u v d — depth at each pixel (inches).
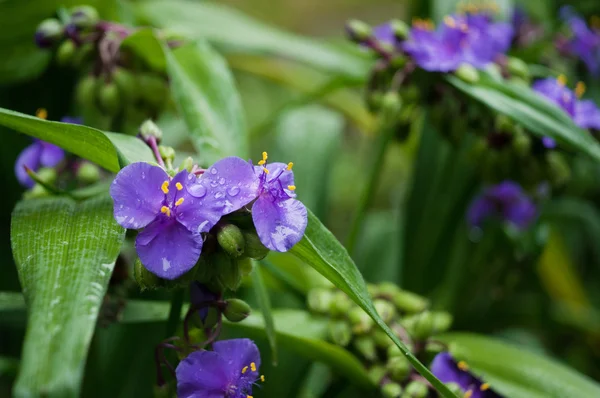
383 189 42.1
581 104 25.4
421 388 22.5
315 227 20.7
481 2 30.7
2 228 27.1
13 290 26.9
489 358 24.8
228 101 24.1
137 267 19.9
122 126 24.7
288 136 32.1
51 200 21.5
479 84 24.7
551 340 35.1
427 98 25.1
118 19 26.6
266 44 30.6
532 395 24.2
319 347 22.8
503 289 30.5
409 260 30.3
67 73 27.6
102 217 20.7
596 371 34.3
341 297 23.7
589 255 39.0
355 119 36.6
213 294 20.7
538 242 29.3
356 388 24.7
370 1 58.5
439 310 29.8
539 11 35.8
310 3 58.4
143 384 25.8
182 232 19.5
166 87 24.8
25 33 26.4
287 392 25.9
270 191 19.9
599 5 36.2
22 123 20.6
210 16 31.2
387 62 25.2
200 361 20.0
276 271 24.6
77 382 18.4
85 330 18.8
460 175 29.6
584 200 36.7
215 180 19.8
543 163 25.0
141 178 19.5
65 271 19.6
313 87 37.2
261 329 22.7
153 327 25.9
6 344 27.7
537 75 27.5
